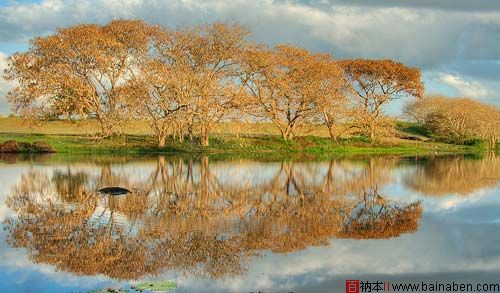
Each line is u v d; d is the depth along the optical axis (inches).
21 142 2556.6
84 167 1892.2
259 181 1598.2
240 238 845.8
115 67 2691.9
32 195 1264.8
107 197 1243.2
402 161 2504.9
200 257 736.3
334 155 2805.1
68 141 2736.2
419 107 4650.6
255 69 2834.6
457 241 858.1
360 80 3486.7
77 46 2578.7
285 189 1441.9
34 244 803.4
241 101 2694.4
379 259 746.2
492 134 4387.3
